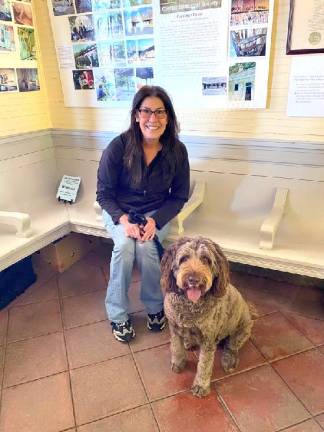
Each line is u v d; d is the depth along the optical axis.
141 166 1.76
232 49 1.86
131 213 1.77
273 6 1.70
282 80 1.83
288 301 2.10
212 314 1.38
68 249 2.48
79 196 2.55
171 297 1.41
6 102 2.21
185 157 1.85
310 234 1.94
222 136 2.06
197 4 1.85
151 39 2.03
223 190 2.14
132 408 1.46
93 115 2.39
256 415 1.42
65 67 2.34
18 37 2.21
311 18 1.66
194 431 1.36
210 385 1.55
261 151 1.98
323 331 1.85
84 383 1.58
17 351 1.77
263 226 1.75
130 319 1.94
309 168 1.90
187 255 1.30
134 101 1.69
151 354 1.73
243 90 1.92
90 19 2.14
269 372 1.61
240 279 2.34
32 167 2.42
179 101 2.10
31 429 1.39
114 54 2.16
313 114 1.81
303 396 1.49
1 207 2.24
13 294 2.17
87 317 2.00
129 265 1.71
